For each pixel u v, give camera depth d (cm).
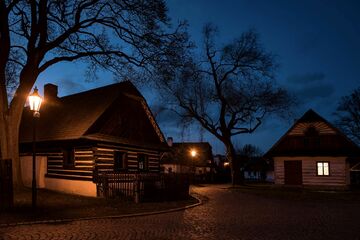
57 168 2398
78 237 982
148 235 1031
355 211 1667
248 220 1349
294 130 3672
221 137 4028
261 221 1325
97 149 2181
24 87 1881
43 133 2477
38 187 2477
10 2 1897
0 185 1398
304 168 3519
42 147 2508
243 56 3853
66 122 2453
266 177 7056
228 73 3922
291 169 3575
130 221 1289
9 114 1855
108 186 2033
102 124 2294
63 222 1216
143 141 2722
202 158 6262
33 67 1883
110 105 2384
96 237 988
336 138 3547
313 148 3588
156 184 2019
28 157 2561
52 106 2908
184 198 2192
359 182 3894
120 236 1009
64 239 955
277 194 2764
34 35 1888
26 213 1334
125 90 2564
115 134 2408
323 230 1135
